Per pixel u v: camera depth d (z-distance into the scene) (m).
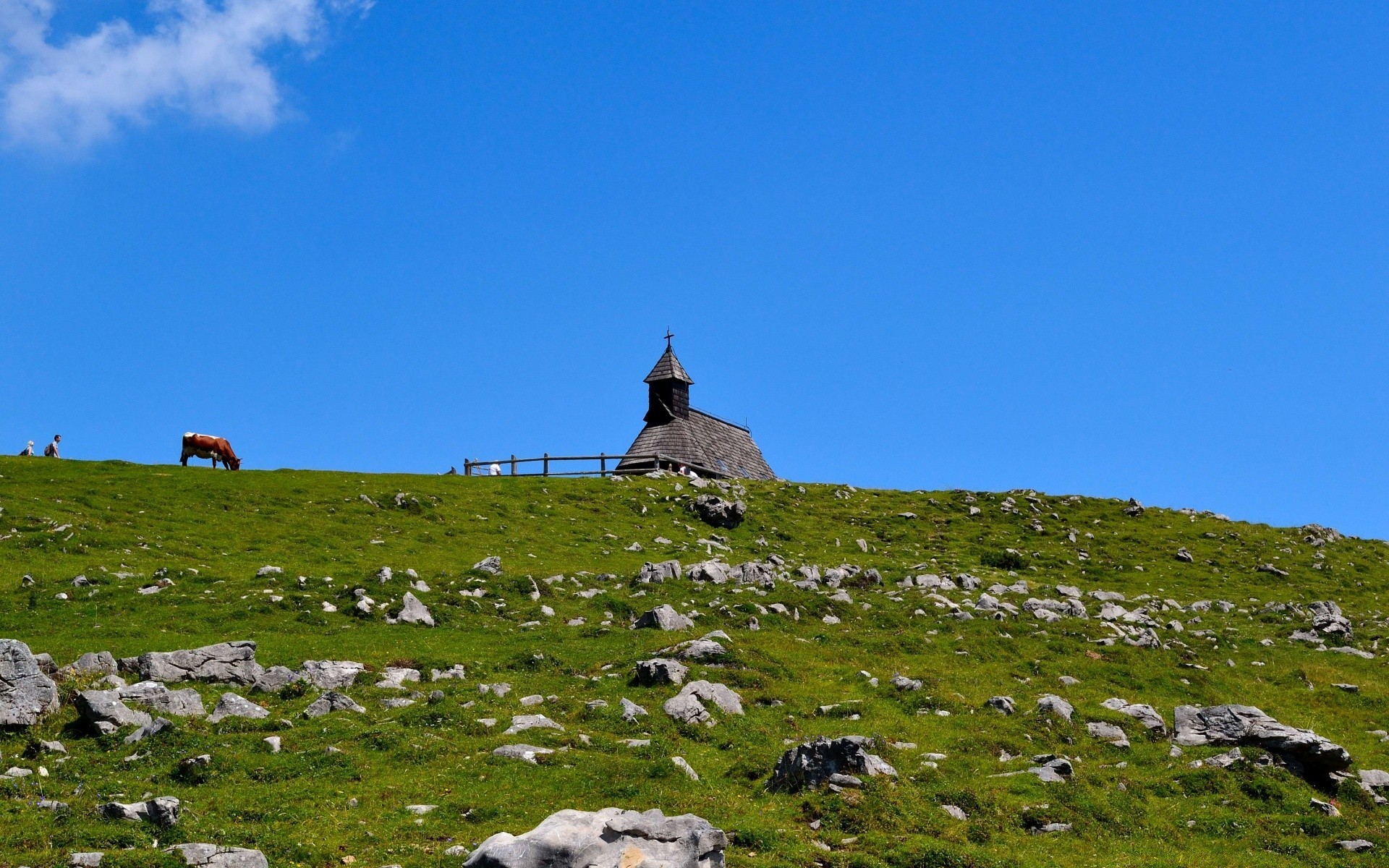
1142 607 56.47
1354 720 40.84
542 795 25.38
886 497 83.50
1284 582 69.00
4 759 25.98
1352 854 27.78
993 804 27.89
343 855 22.23
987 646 43.78
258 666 33.66
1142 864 25.91
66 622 38.62
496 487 72.62
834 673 38.31
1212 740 34.50
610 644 39.50
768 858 23.25
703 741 30.80
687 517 70.94
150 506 59.31
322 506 63.19
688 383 102.94
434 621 41.69
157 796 24.36
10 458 70.56
